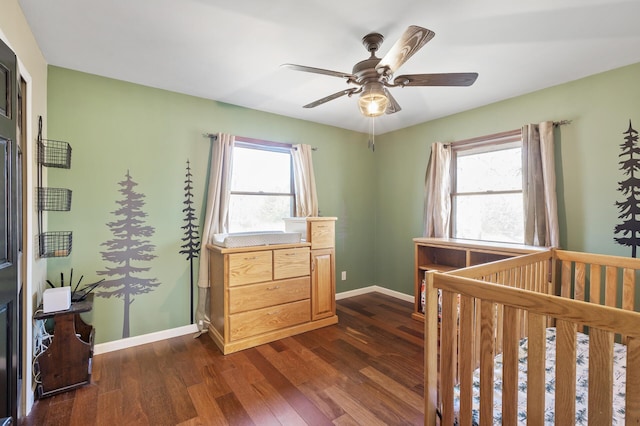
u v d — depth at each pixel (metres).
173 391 1.94
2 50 1.24
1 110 1.23
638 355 0.81
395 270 4.09
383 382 2.04
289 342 2.67
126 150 2.58
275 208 3.48
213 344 2.64
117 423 1.65
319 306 3.03
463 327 1.24
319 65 2.28
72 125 2.35
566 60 2.21
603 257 2.06
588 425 0.90
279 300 2.76
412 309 3.56
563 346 0.96
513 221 2.98
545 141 2.61
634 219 2.25
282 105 3.16
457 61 2.21
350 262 4.12
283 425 1.64
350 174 4.13
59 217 2.31
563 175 2.60
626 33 1.86
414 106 3.18
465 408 1.23
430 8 1.62
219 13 1.67
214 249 2.70
